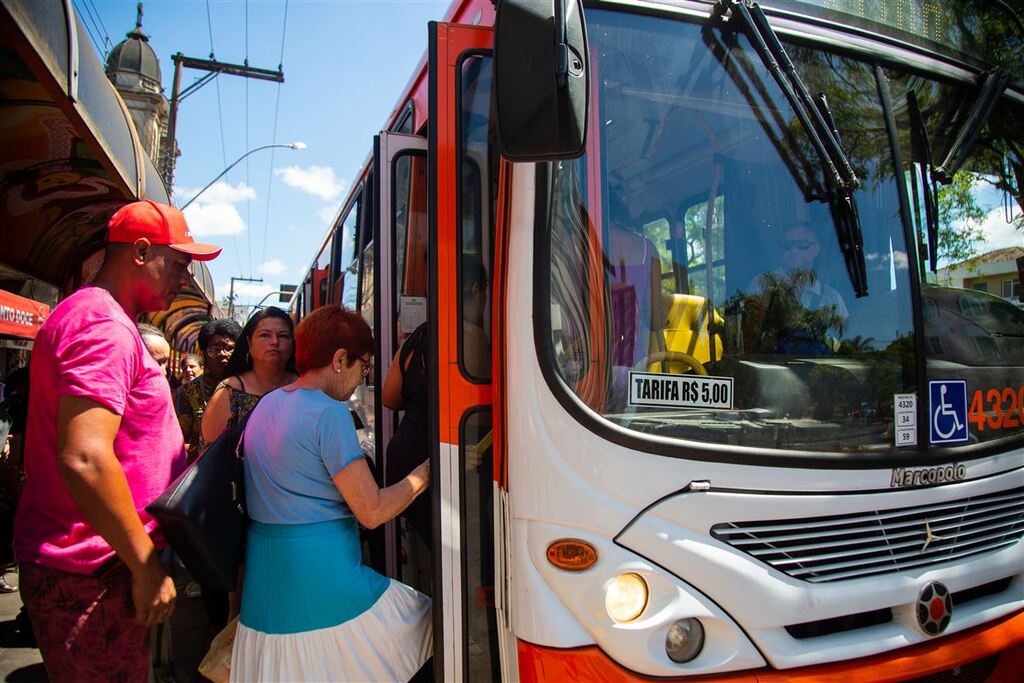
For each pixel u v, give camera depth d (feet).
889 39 8.61
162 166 66.74
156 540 7.47
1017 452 8.34
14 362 29.25
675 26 7.76
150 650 7.55
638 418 6.94
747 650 6.63
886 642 7.10
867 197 8.20
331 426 7.57
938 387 7.97
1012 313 8.79
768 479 6.97
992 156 9.05
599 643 6.41
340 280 20.18
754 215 7.80
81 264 28.55
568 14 6.14
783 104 8.02
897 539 7.39
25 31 10.39
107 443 6.49
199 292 40.60
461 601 7.54
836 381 7.61
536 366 6.76
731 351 7.42
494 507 7.19
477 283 8.01
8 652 14.46
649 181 7.47
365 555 12.50
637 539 6.52
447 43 8.18
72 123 13.92
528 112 6.08
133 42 83.46
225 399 11.52
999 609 7.93
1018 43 9.50
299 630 7.43
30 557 6.96
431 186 7.89
